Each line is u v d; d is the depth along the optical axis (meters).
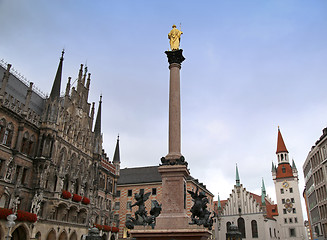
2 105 37.91
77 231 49.19
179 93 25.80
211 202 92.69
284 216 101.31
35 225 39.16
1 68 43.91
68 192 46.38
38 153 43.53
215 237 95.88
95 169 58.06
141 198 22.56
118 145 74.75
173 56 26.78
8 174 37.78
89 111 59.41
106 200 64.75
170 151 23.88
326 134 52.28
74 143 52.19
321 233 57.81
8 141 39.25
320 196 57.38
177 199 21.91
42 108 51.41
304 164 71.94
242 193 97.56
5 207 36.81
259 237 90.50
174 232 19.89
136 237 20.36
